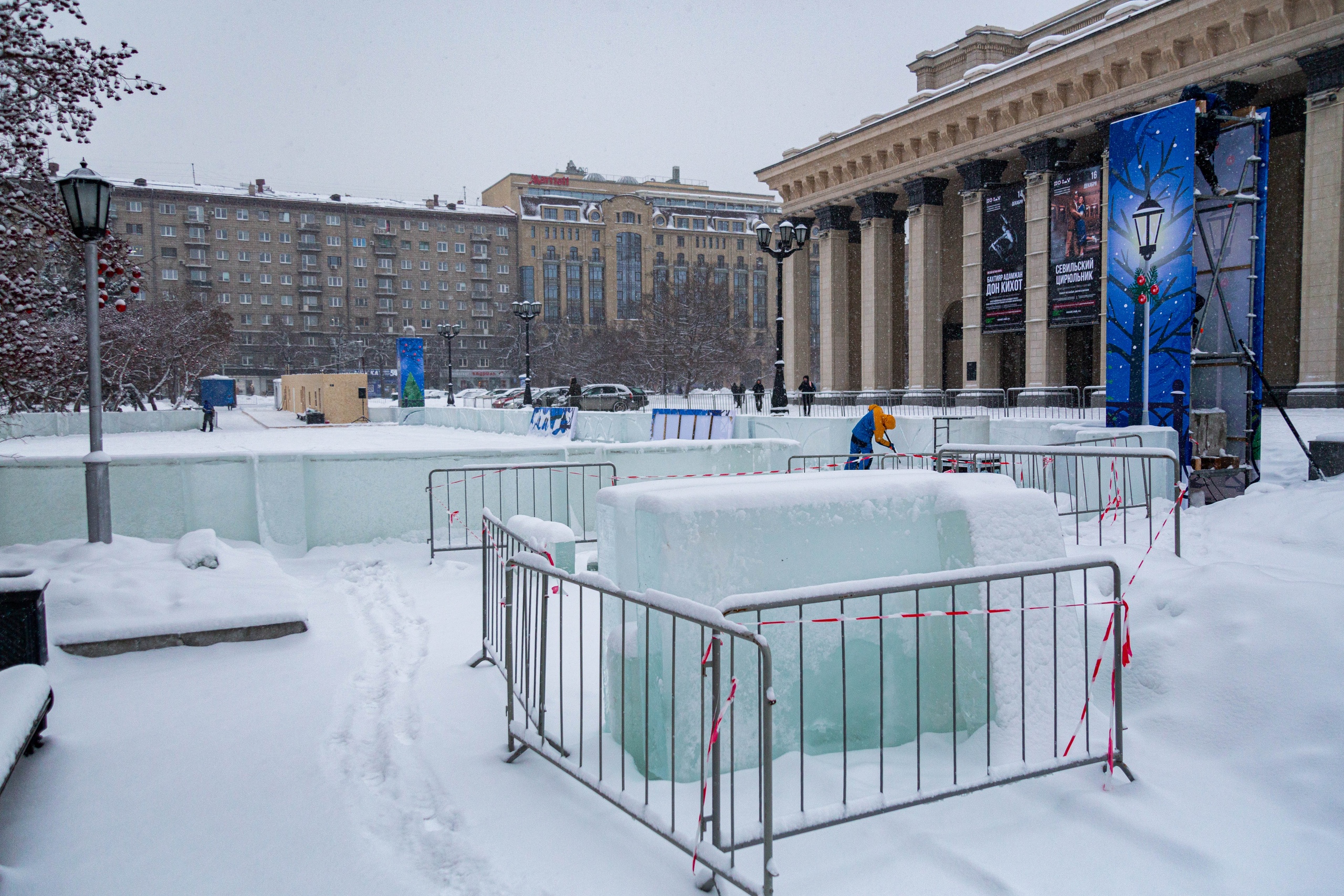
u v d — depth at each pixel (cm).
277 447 2197
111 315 4034
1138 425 1133
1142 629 473
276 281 10862
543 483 1055
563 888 299
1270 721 387
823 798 350
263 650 602
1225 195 1048
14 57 758
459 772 400
